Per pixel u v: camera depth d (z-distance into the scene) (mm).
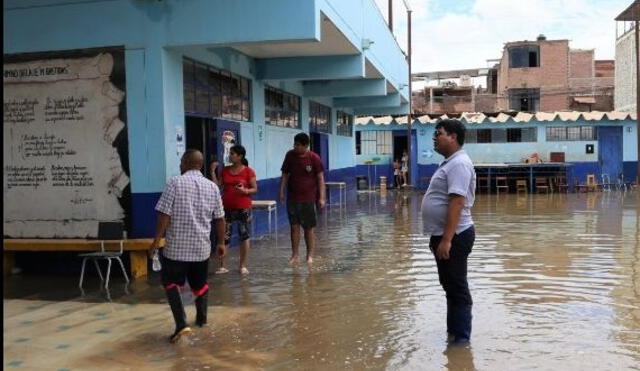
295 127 15367
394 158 27953
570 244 10547
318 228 13367
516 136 26234
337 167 21062
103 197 8539
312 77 12086
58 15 8531
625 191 24109
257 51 11391
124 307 6656
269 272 8383
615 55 33406
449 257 5164
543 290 7160
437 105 40219
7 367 4805
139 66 8383
